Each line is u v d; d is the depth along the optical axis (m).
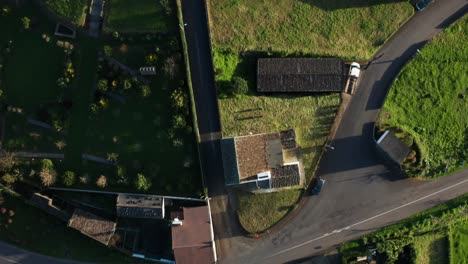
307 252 72.38
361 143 71.62
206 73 69.31
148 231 72.31
